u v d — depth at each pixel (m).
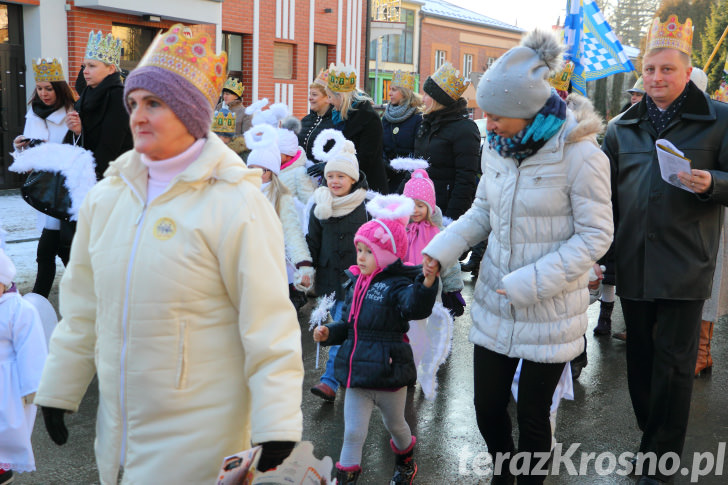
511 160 3.09
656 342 3.66
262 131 5.14
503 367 3.24
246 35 17.03
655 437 3.64
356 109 6.21
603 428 4.49
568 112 3.02
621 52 9.44
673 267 3.56
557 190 2.99
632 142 3.76
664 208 3.58
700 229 3.57
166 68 2.03
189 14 14.16
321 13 19.02
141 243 2.02
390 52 31.42
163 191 2.05
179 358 2.02
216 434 2.07
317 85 6.41
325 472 2.19
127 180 2.07
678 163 3.30
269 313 2.05
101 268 2.08
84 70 5.86
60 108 6.11
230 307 2.09
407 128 7.02
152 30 14.12
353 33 20.39
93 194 2.21
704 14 23.39
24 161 5.66
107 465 2.15
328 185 4.83
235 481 1.94
